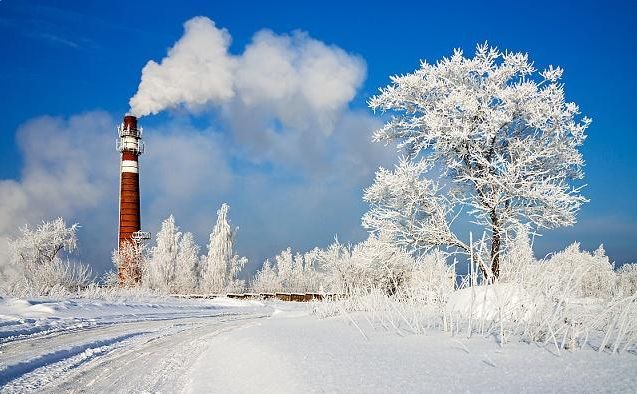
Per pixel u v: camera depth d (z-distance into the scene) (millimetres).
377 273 17141
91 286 26953
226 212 56594
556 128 15852
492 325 6367
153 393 5469
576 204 14750
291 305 35938
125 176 59031
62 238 39656
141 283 49281
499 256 14016
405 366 4355
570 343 5008
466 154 16375
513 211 15242
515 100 15977
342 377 4102
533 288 6508
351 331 7445
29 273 31484
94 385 5910
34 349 8430
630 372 3564
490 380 3668
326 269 21625
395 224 16312
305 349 5672
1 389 5633
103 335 10984
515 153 16094
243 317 19297
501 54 17156
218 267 54531
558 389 3266
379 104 17922
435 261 11781
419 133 17391
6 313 14180
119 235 57219
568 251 18266
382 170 16391
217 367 6422
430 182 15875
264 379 4789
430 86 17094
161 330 12711
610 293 6797
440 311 7902
